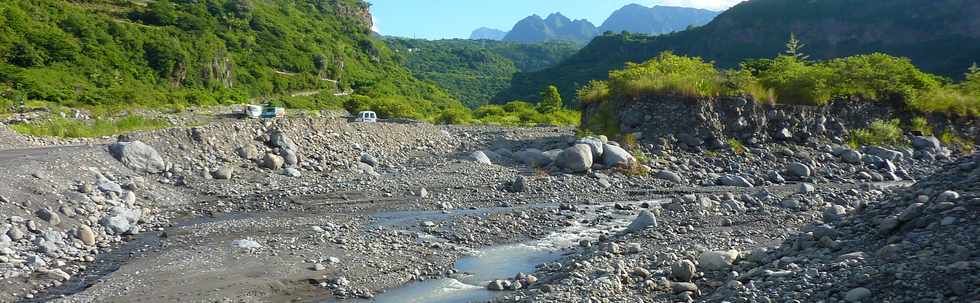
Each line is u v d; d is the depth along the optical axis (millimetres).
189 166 21078
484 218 16062
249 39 105062
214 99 75938
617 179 22266
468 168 24094
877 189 19875
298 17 131875
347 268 11672
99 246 13367
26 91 55250
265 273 11195
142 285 10531
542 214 16656
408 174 22953
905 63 30891
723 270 9992
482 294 10344
